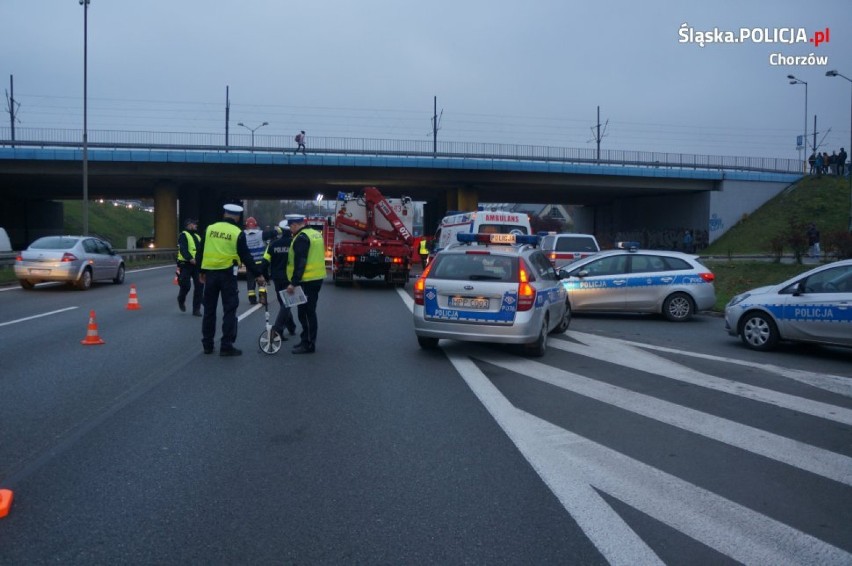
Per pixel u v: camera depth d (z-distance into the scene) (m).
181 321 14.30
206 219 56.53
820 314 11.14
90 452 6.07
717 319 16.20
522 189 52.69
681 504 5.08
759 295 12.00
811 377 9.70
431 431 6.81
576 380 9.26
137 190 57.03
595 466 5.87
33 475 5.52
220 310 16.48
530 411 7.62
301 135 44.53
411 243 23.86
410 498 5.13
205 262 10.46
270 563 4.14
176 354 10.64
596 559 4.22
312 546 4.36
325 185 51.88
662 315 16.91
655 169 49.16
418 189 54.12
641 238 58.41
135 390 8.32
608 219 66.12
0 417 7.12
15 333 12.59
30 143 42.22
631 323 15.41
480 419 7.27
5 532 4.52
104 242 23.59
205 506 4.95
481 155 46.41
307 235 10.59
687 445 6.50
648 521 4.77
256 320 14.72
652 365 10.40
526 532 4.57
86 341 11.43
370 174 47.28
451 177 47.69
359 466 5.80
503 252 10.66
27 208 62.66
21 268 20.73
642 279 15.73
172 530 4.56
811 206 48.50
